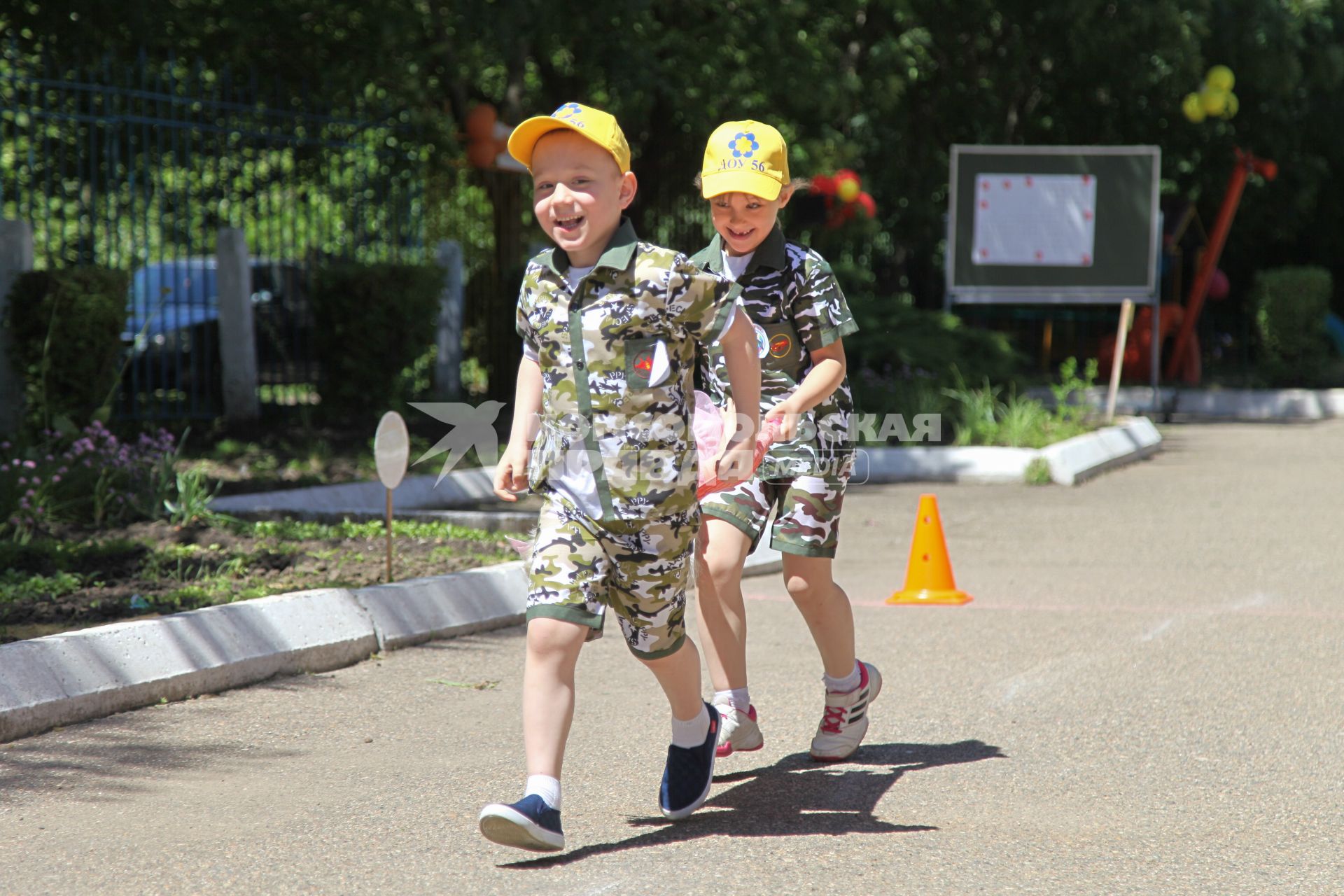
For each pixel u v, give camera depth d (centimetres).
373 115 2034
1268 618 941
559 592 498
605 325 498
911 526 1388
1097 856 504
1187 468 1841
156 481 1140
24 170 1994
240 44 2042
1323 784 591
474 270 2286
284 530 1070
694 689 543
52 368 1449
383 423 885
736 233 586
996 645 866
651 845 517
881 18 2741
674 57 2253
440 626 870
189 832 531
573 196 496
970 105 3167
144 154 1706
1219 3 3020
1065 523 1396
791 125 2584
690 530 515
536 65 2542
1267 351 3002
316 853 507
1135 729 679
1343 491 1584
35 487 1095
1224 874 486
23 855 508
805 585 612
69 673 679
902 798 575
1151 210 2439
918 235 3162
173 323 1967
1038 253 2450
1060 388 2089
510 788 585
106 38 1936
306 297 1908
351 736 664
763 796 579
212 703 717
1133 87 3059
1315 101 3284
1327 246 3672
